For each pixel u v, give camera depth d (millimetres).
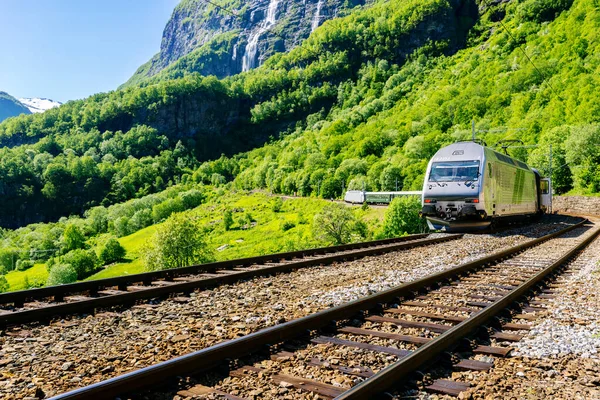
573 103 101938
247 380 4414
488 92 164375
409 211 49938
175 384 4246
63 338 6055
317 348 5352
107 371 4766
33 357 5238
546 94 124000
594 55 132375
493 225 23391
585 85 107562
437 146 141000
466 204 20828
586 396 4125
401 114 198750
